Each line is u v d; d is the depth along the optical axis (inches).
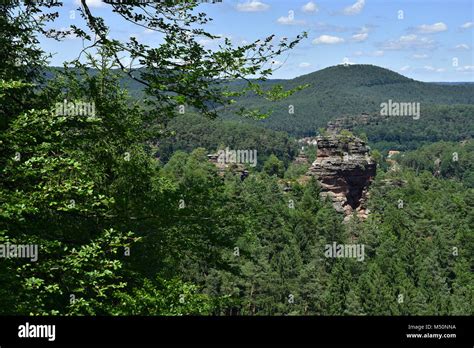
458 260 2856.8
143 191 639.1
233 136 6663.4
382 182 4510.3
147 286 465.1
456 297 2418.8
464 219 3408.0
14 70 489.4
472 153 7755.9
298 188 4237.2
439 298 2381.9
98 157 591.8
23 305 350.0
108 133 552.1
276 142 7007.9
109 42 459.5
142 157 761.6
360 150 4446.4
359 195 4434.1
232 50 456.1
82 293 453.1
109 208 499.8
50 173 377.1
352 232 3147.1
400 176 5403.5
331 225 3097.9
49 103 502.6
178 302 462.3
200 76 444.8
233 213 580.1
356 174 4352.9
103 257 461.4
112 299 506.6
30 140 375.6
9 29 472.1
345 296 2332.7
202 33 474.6
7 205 335.3
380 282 2369.6
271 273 2199.8
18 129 359.6
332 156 4409.5
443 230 3184.1
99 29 481.7
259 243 2361.0
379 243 2938.0
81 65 550.6
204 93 467.2
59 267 371.2
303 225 3174.2
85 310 411.2
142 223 542.9
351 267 2618.1
